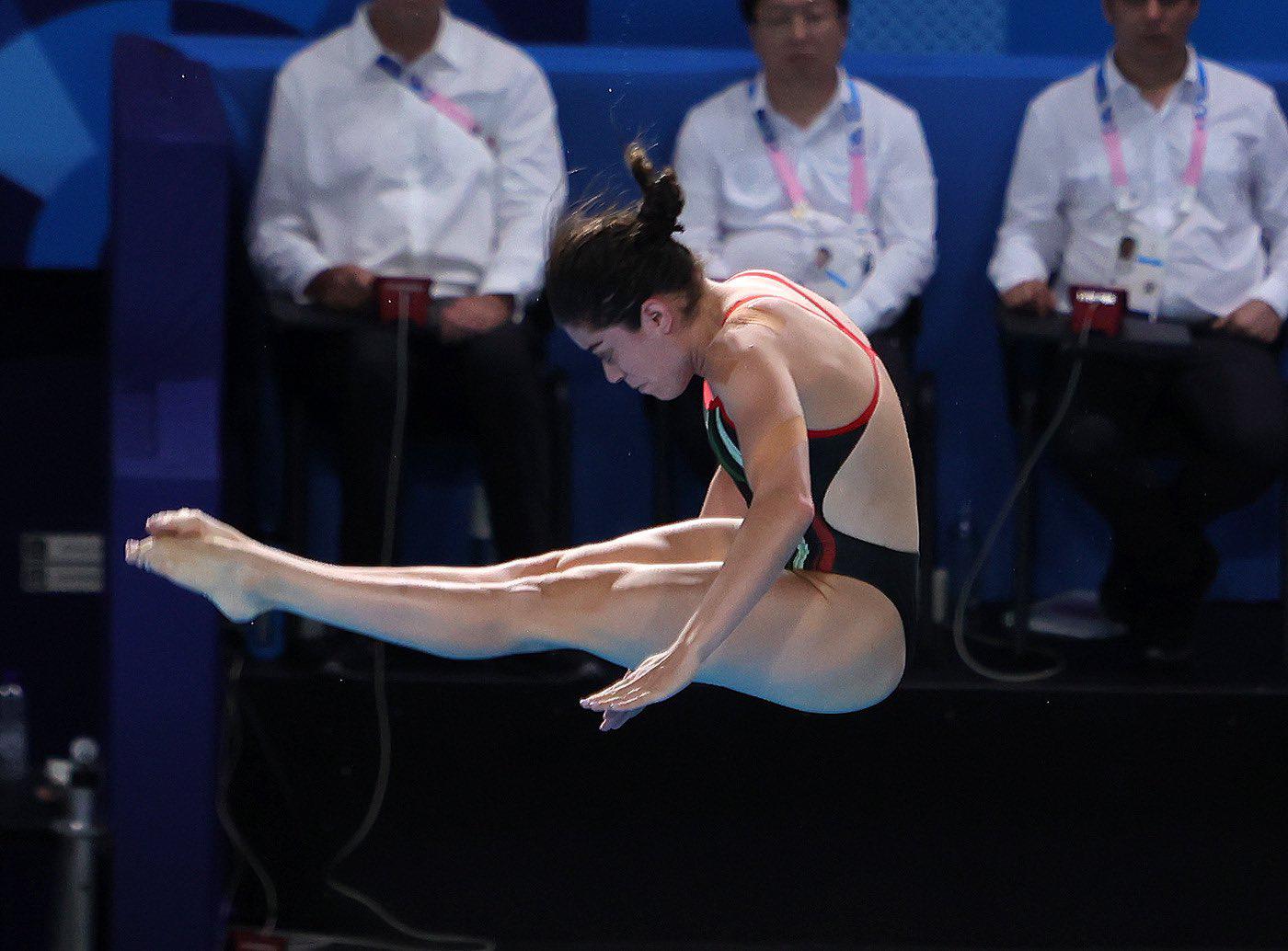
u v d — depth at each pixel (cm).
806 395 933
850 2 1783
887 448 976
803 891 1481
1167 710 1463
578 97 1688
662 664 832
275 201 1564
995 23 1805
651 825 1477
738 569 839
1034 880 1484
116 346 1391
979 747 1470
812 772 1473
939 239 1725
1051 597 1731
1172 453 1577
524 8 1773
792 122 1605
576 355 1706
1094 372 1525
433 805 1473
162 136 1381
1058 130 1628
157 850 1366
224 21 1731
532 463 1481
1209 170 1608
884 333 1597
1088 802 1477
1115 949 1482
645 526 1720
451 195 1569
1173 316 1614
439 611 942
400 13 1552
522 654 1479
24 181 1686
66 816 1388
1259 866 1482
